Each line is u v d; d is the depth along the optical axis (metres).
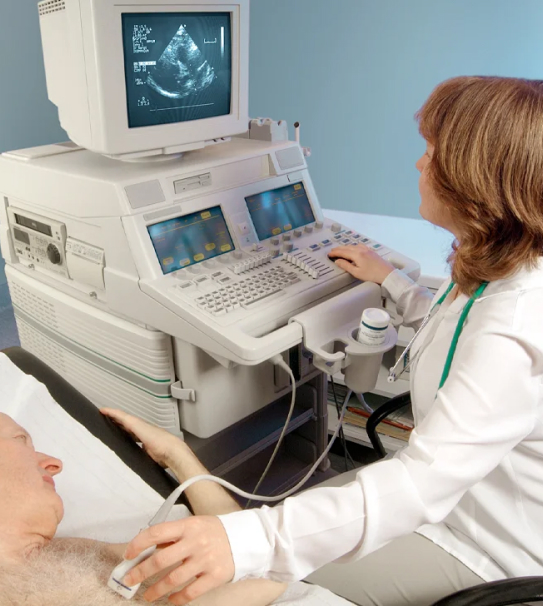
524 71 2.08
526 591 0.85
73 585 0.83
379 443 1.44
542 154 0.84
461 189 0.90
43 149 1.52
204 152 1.48
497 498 1.06
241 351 1.14
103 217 1.27
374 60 2.30
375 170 2.49
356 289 1.38
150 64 1.24
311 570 0.87
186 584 0.90
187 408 1.39
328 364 1.27
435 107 0.93
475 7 2.06
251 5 2.47
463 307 1.01
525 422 0.87
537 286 0.90
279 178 1.53
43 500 0.91
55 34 1.28
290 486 1.85
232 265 1.36
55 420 1.25
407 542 1.12
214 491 1.17
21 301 1.64
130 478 1.18
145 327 1.32
